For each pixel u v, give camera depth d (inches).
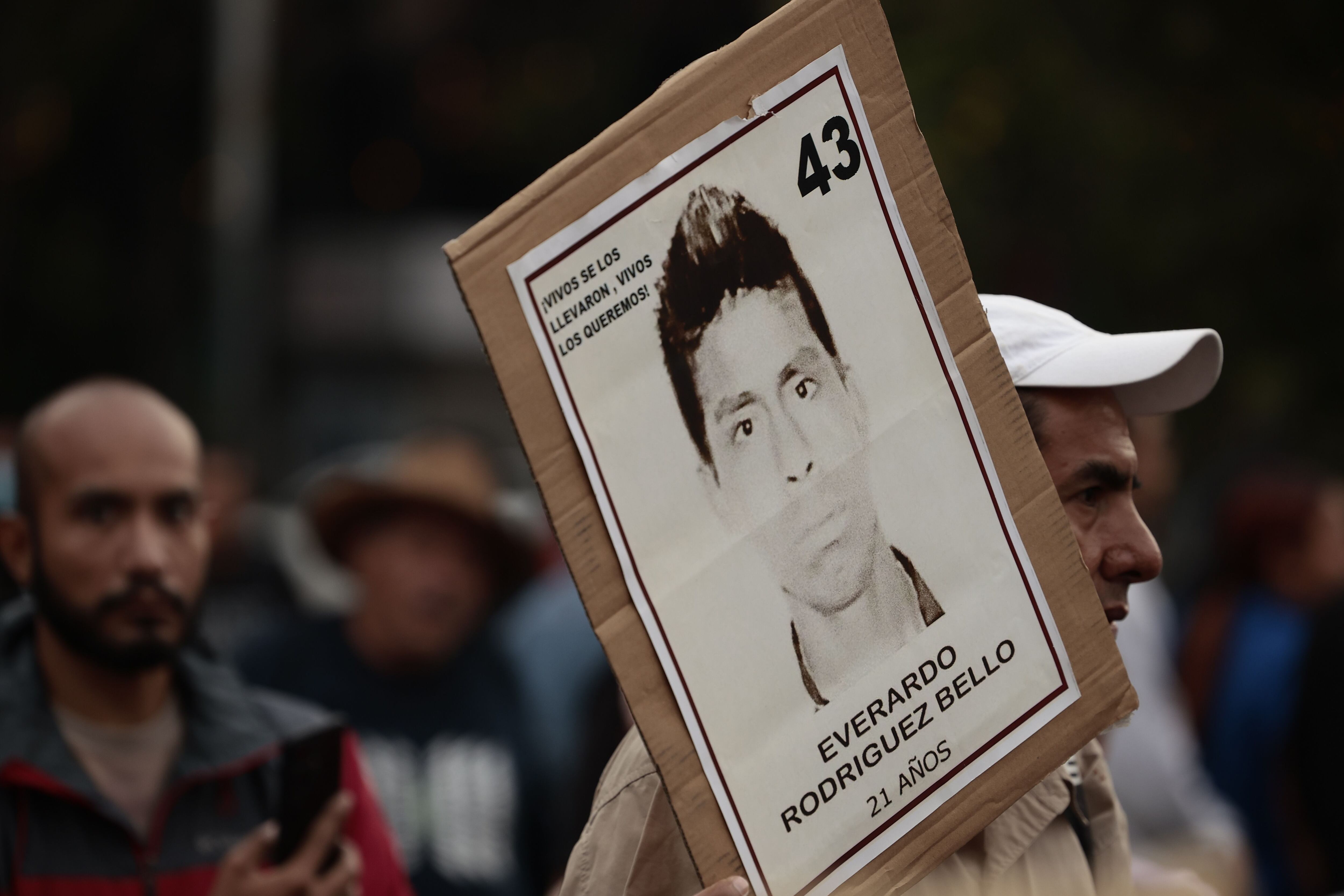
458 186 1544.0
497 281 99.6
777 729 103.3
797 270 106.3
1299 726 327.3
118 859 166.7
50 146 1045.8
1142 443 299.6
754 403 104.6
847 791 104.5
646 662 100.8
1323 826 324.2
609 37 1208.2
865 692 105.6
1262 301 512.1
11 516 176.7
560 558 431.2
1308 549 364.5
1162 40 514.9
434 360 1417.3
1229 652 360.5
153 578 169.2
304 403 1374.3
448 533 283.6
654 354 102.6
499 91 1305.4
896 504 107.6
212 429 1038.4
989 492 110.0
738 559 103.6
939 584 108.3
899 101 109.0
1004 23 517.0
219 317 1031.0
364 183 1498.5
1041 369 127.1
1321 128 505.7
